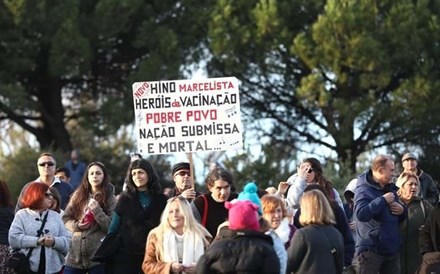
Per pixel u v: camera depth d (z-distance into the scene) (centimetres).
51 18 3466
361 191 1620
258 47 3519
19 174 3494
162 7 3653
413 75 3459
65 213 1605
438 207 1620
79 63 3475
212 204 1473
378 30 3412
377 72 3400
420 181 2070
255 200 1331
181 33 3638
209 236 1356
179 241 1331
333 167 3134
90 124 3684
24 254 1573
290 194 1634
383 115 3416
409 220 1747
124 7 3525
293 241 1309
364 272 1616
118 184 3916
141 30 3562
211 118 1788
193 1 3644
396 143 3628
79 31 3481
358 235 1628
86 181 1606
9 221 1599
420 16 3450
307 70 3619
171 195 1725
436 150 3616
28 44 3509
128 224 1448
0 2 3459
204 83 1788
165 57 3528
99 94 3909
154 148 1781
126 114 3562
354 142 3588
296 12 3594
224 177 1466
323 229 1313
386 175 1612
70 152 3716
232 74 3644
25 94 3469
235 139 1789
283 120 3766
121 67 3828
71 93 3956
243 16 3556
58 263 1590
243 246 1135
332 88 3534
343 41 3353
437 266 1609
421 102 3375
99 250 1457
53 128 3838
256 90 3716
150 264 1334
